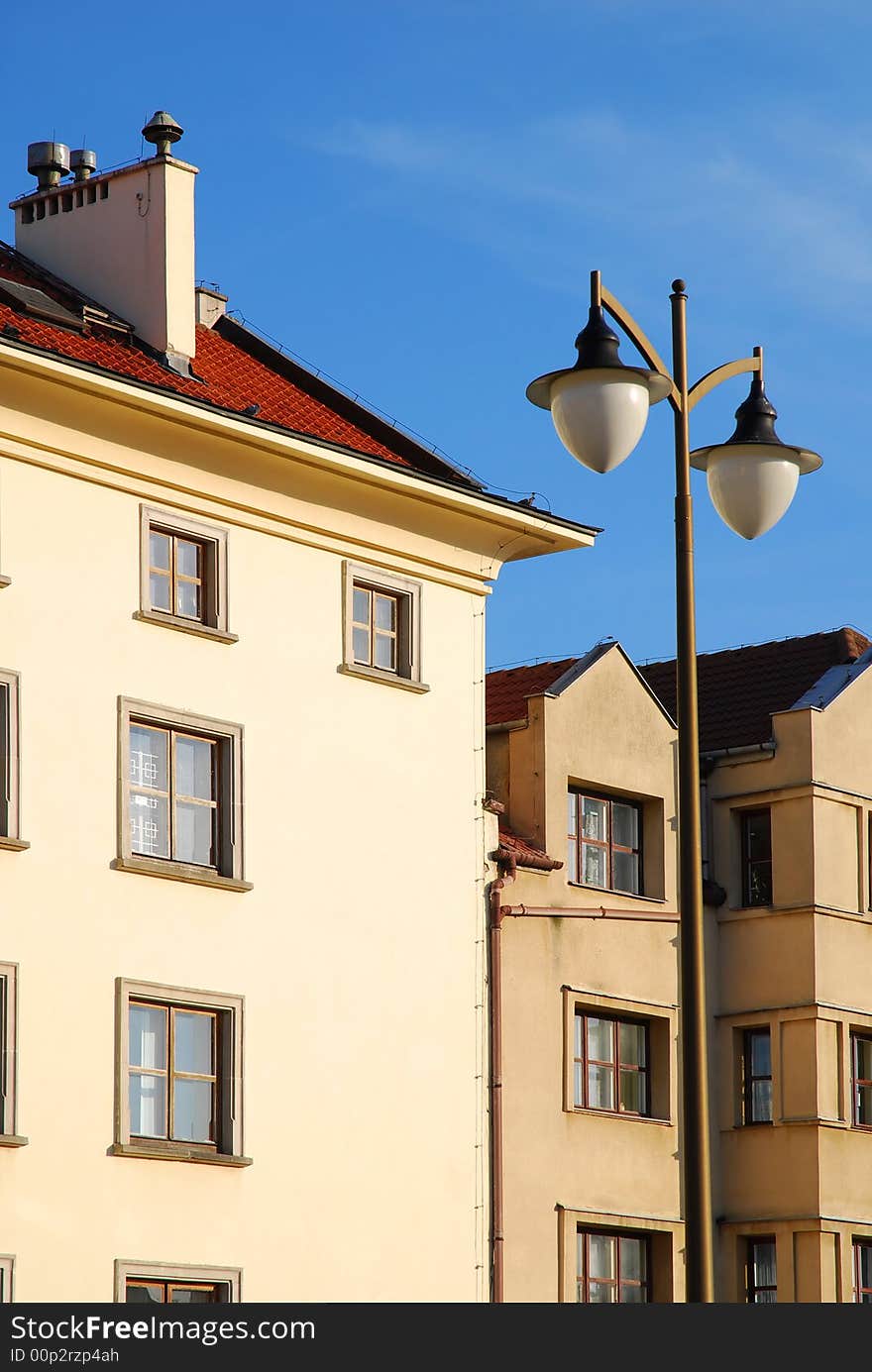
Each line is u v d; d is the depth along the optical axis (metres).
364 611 30.97
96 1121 26.17
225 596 28.95
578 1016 32.97
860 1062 35.53
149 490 28.23
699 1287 16.03
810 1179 33.91
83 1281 25.67
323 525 30.20
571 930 32.75
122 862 26.91
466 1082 30.53
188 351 31.19
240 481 29.16
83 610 27.25
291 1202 28.05
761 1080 35.09
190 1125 27.42
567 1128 31.89
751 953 35.28
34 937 25.97
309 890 29.16
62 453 27.22
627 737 34.56
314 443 29.17
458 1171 30.11
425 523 31.58
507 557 33.03
